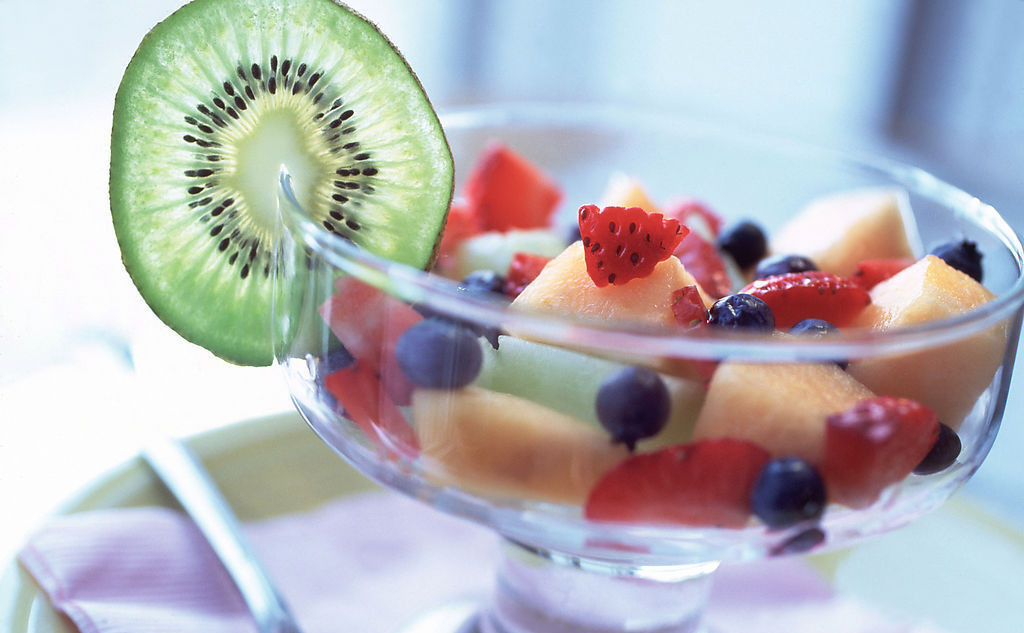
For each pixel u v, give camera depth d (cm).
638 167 43
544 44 103
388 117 34
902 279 32
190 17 33
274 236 33
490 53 101
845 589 39
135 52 33
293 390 32
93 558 36
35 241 66
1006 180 94
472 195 40
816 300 32
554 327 27
